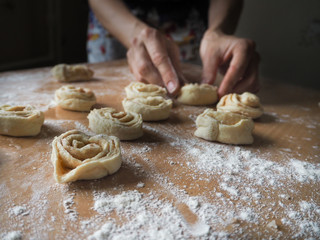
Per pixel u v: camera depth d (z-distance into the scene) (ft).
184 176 0.95
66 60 3.43
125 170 0.96
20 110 1.18
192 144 1.15
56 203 0.80
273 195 0.89
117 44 2.26
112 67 1.99
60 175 0.87
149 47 1.61
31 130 1.11
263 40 2.94
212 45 1.70
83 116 1.32
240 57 1.57
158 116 1.31
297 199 0.88
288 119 1.42
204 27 2.24
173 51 1.71
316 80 2.78
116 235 0.71
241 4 2.07
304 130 1.32
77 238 0.70
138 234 0.72
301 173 1.01
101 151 0.95
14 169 0.93
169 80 1.52
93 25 2.27
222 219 0.78
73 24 3.36
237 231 0.75
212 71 1.66
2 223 0.72
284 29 2.81
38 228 0.72
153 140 1.16
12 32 2.99
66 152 0.91
